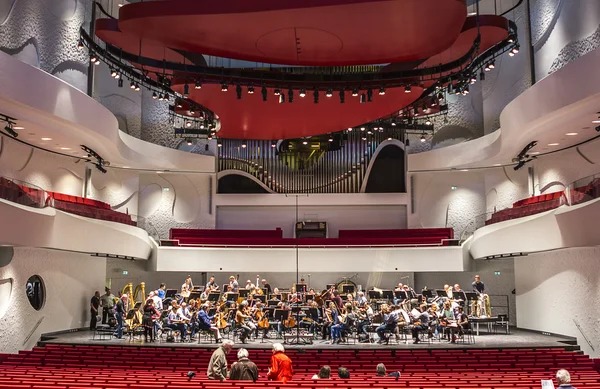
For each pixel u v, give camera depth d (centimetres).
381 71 1716
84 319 2056
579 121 1633
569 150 2008
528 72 2117
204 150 2664
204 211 2652
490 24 1409
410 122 2383
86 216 1950
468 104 2559
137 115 2531
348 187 2656
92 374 1001
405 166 2641
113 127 1927
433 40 1355
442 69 1574
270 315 1730
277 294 1952
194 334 1716
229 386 773
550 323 1881
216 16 1214
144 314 1627
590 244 1540
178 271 2452
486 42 1516
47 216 1584
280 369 925
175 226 2616
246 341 1653
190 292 1862
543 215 1756
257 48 1411
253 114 1884
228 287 2019
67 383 787
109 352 1477
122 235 2098
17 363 1392
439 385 845
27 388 746
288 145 2683
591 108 1500
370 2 1154
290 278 2534
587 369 1366
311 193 2661
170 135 2622
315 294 1772
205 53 1453
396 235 2569
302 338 1666
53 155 2077
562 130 1745
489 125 2397
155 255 2381
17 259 1630
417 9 1187
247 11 1190
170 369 1317
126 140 2289
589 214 1471
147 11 1227
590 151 1888
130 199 2506
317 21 1241
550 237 1730
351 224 2689
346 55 1458
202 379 946
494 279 2388
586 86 1383
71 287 1966
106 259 2370
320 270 2389
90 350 1507
